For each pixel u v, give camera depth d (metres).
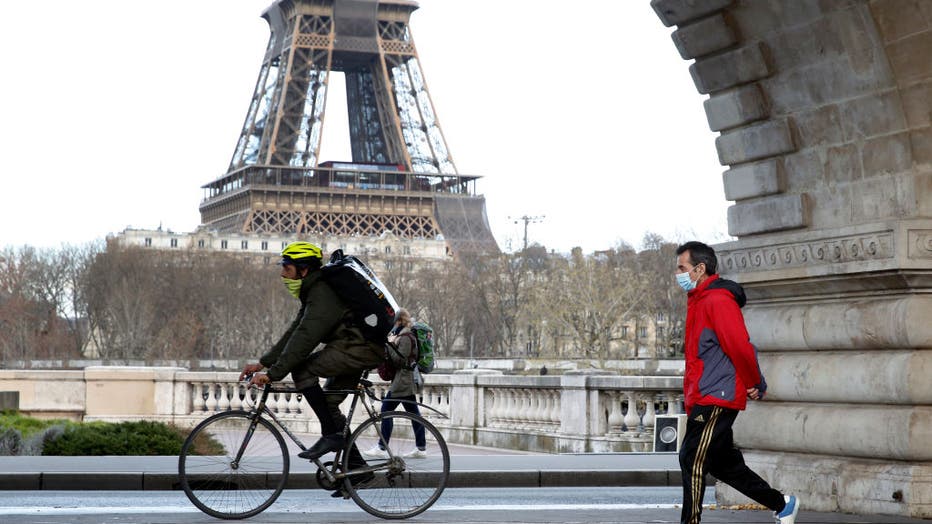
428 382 30.81
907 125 12.02
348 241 184.62
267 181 185.38
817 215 13.11
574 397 25.62
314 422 32.19
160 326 159.25
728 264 14.06
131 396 34.44
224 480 12.49
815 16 12.44
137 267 159.88
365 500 12.43
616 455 21.36
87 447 22.28
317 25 178.75
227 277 162.50
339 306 12.15
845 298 12.71
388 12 183.62
